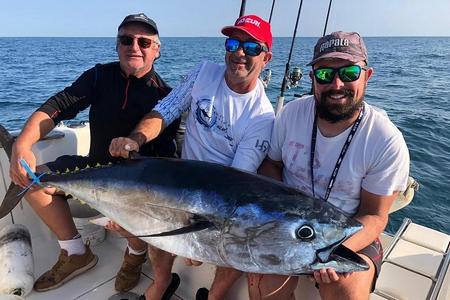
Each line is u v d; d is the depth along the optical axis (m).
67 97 2.54
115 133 2.64
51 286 2.35
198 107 2.32
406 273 2.17
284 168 2.25
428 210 5.14
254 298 1.90
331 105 1.85
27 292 2.28
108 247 2.85
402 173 1.89
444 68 29.77
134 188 1.69
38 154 2.85
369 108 1.94
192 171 1.66
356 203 2.02
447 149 7.78
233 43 2.16
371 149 1.88
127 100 2.60
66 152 3.01
